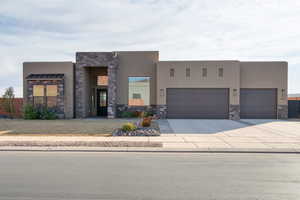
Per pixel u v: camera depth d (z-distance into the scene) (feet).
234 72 59.52
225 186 14.99
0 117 62.64
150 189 14.43
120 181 15.88
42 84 60.03
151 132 34.96
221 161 21.34
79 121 52.19
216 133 36.37
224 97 59.98
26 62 61.62
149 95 62.95
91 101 66.44
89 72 65.41
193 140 30.63
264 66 61.00
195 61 60.18
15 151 25.41
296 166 19.71
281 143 28.73
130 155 23.71
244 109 61.26
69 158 22.30
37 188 14.58
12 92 62.64
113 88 59.98
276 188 14.70
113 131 36.63
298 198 13.14
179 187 14.80
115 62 60.75
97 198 13.05
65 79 60.95
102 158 22.36
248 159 22.11
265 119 59.47
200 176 17.01
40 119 57.16
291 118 61.67
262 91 61.16
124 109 63.16
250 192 14.01
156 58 63.00
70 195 13.50
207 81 59.98
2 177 16.71
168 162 20.95
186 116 60.54
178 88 60.54
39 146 27.04
